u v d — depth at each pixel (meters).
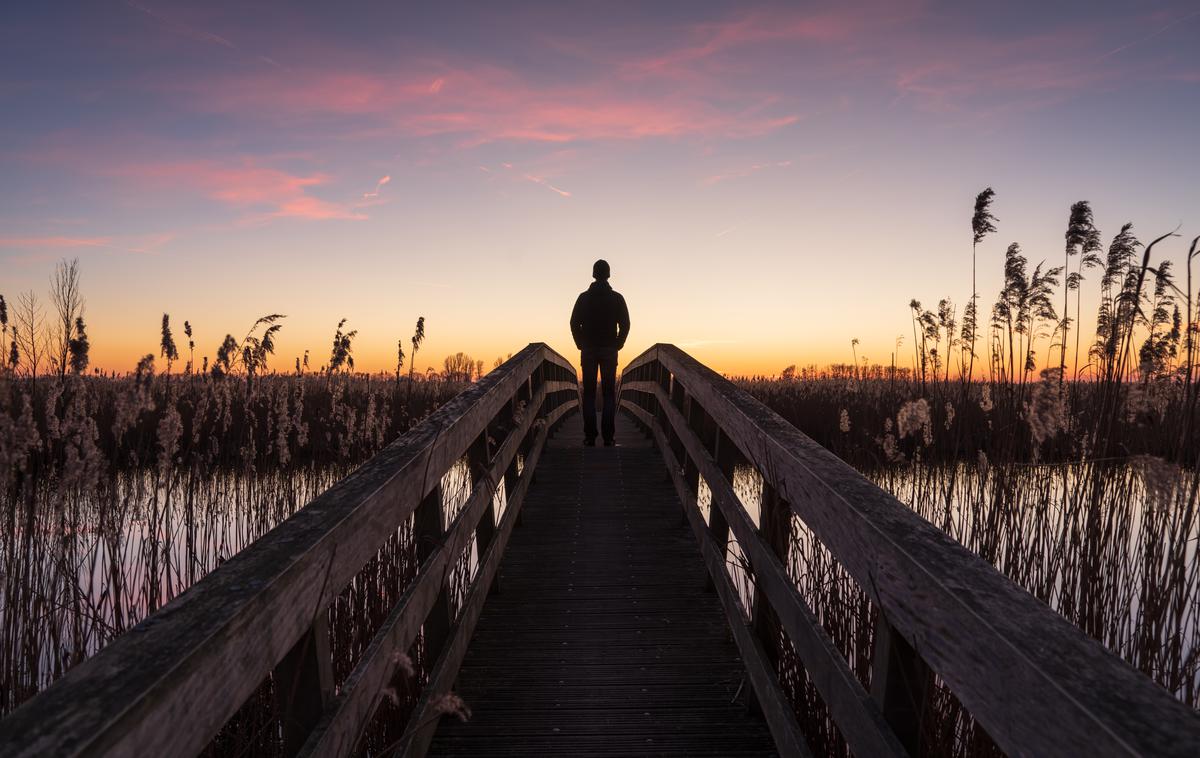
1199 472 2.51
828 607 2.82
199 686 1.09
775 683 2.45
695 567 4.84
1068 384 3.57
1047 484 3.31
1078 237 3.91
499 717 3.02
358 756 2.29
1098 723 0.85
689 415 4.80
